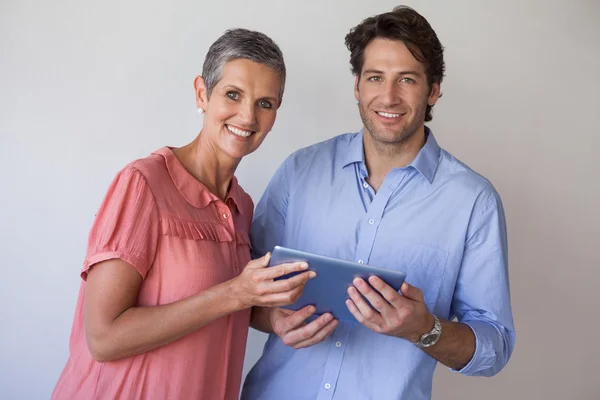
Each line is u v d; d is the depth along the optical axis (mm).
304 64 2477
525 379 2787
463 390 2729
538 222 2758
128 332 1315
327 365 1657
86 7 2264
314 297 1441
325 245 1756
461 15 2621
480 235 1662
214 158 1558
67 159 2275
